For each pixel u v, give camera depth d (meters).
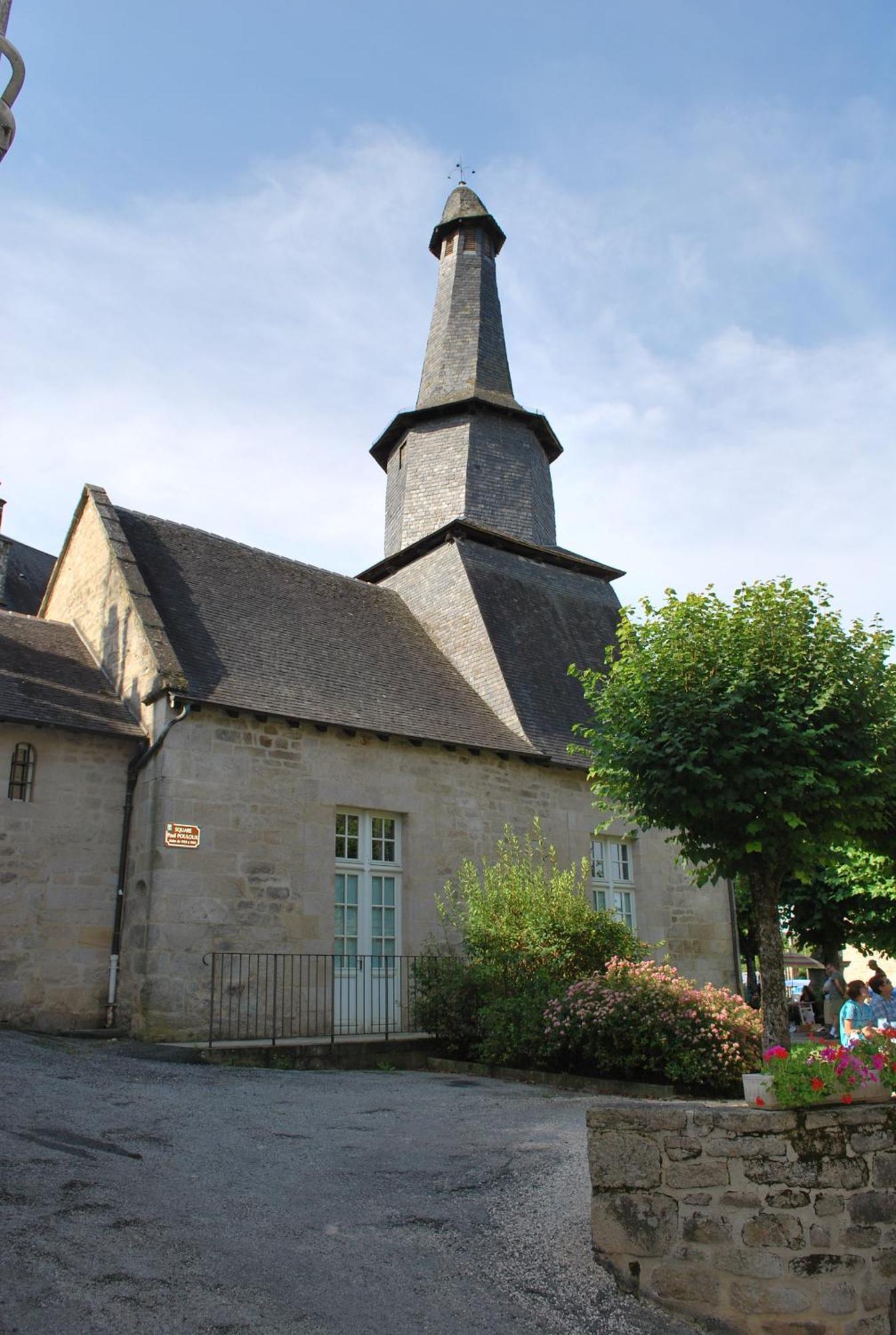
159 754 11.39
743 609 9.38
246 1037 11.10
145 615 12.21
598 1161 4.90
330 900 12.15
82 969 11.09
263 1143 6.42
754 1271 4.70
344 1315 4.07
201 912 11.08
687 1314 4.67
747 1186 4.79
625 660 9.74
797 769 8.48
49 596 15.20
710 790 8.81
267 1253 4.55
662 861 16.06
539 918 11.88
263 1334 3.82
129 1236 4.50
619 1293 4.68
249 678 12.51
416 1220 5.18
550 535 20.52
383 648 15.55
